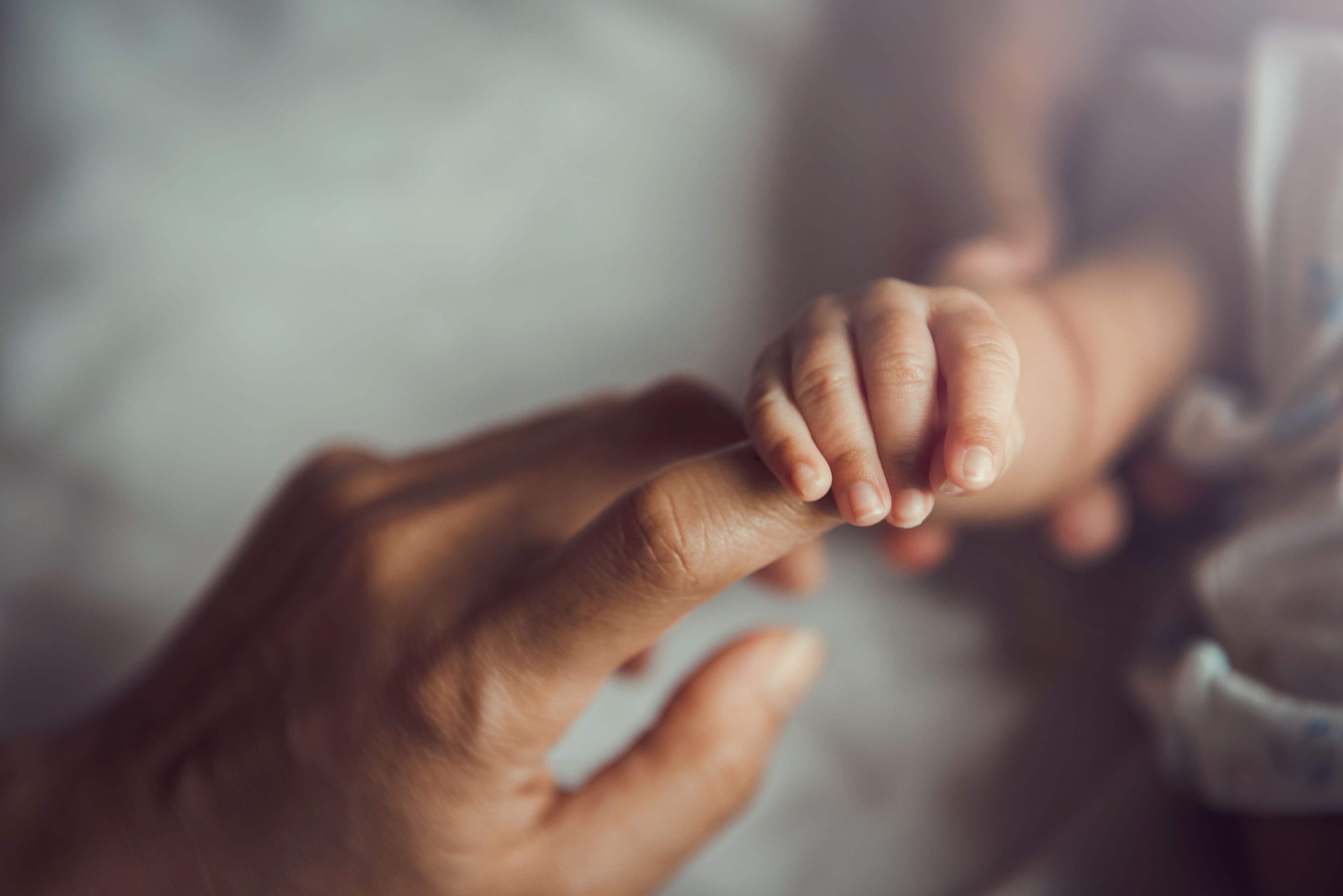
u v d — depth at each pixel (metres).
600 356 0.45
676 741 0.29
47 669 0.38
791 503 0.24
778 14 0.53
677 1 0.54
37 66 0.51
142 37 0.52
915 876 0.34
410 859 0.28
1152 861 0.34
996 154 0.43
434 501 0.28
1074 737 0.36
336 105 0.51
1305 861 0.32
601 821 0.29
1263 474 0.35
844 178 0.49
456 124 0.50
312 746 0.28
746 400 0.24
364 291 0.47
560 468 0.28
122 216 0.48
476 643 0.26
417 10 0.53
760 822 0.35
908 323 0.24
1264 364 0.35
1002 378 0.23
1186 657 0.33
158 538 0.41
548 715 0.27
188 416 0.43
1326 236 0.33
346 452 0.32
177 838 0.28
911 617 0.39
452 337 0.45
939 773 0.36
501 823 0.28
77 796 0.29
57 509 0.41
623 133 0.50
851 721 0.37
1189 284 0.35
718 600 0.40
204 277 0.46
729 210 0.48
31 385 0.44
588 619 0.25
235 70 0.52
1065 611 0.39
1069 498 0.36
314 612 0.28
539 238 0.48
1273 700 0.32
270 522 0.31
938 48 0.48
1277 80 0.34
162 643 0.39
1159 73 0.40
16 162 0.49
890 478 0.23
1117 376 0.34
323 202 0.48
